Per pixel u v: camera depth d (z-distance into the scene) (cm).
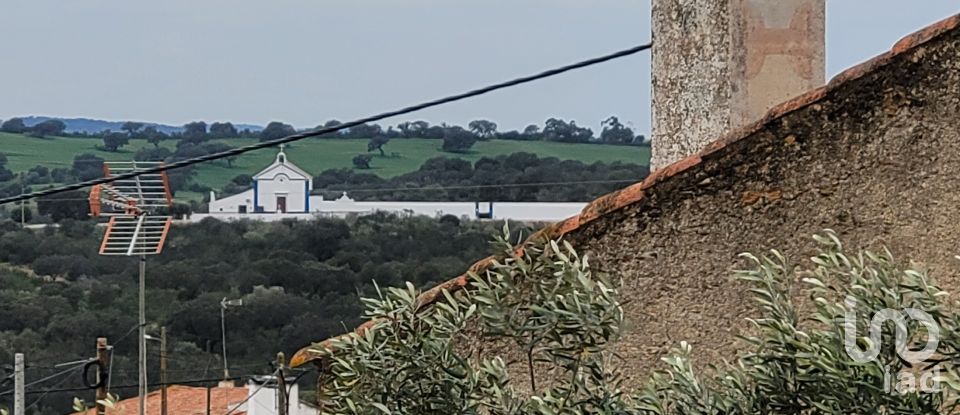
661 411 486
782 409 461
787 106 640
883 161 630
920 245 625
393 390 510
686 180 648
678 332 646
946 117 624
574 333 500
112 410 661
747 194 642
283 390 1384
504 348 643
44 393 2145
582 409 496
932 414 446
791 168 638
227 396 2658
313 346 551
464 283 661
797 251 635
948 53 623
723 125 812
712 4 817
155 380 2861
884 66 629
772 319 482
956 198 622
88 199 2069
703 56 825
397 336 518
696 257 647
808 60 814
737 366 553
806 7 813
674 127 845
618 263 655
